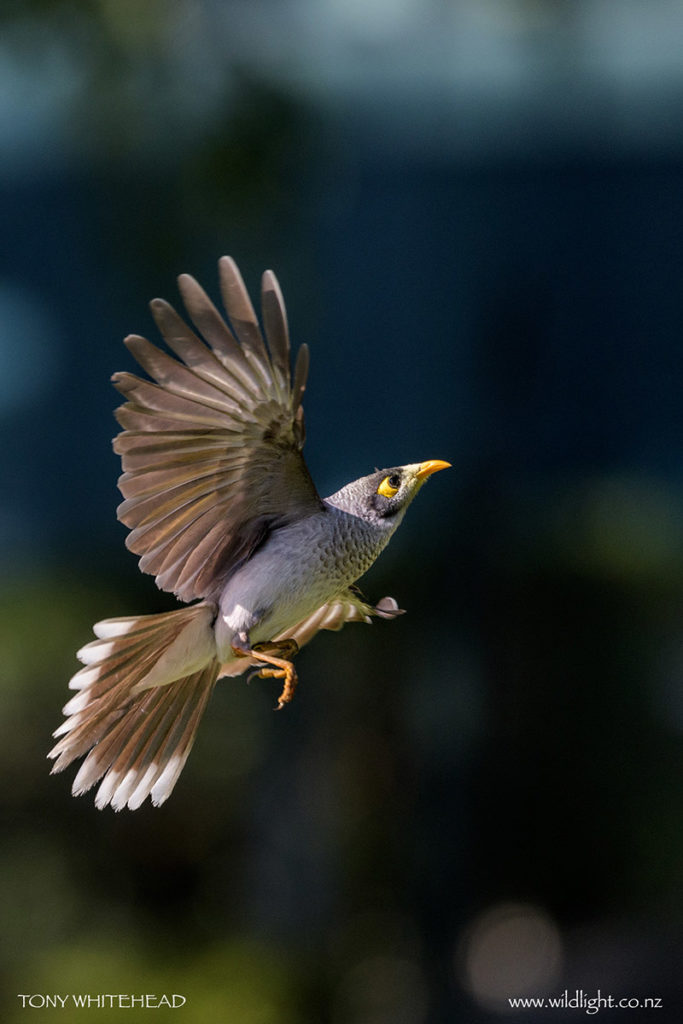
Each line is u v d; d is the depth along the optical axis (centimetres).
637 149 1720
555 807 1384
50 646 1355
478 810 1383
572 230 1708
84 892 1275
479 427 1645
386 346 1659
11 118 1523
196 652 582
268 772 1362
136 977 1184
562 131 1714
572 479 1645
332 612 673
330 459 1620
